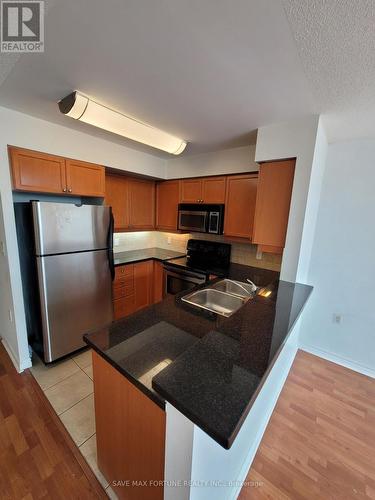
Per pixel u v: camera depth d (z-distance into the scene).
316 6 0.80
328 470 1.44
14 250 2.00
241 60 1.12
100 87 1.41
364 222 2.28
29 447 1.47
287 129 1.80
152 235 4.02
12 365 2.23
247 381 0.77
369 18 0.82
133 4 0.82
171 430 0.76
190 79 1.30
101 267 2.48
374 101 1.42
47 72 1.26
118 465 1.16
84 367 2.23
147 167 3.02
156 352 1.07
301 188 1.79
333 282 2.49
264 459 1.49
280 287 1.86
